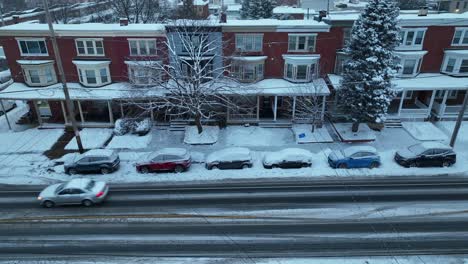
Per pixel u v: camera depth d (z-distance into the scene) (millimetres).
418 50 31047
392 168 23578
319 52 31016
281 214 18562
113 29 29375
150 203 20000
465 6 61750
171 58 29516
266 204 19594
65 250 16141
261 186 21719
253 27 29656
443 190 20766
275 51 30812
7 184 22656
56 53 22156
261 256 15438
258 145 27609
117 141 28266
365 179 22312
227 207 19391
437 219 17844
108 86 30969
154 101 29906
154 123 31328
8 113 35156
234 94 29234
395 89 28141
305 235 16781
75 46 30109
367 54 26453
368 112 27391
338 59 31375
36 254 15906
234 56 29156
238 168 23922
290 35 30141
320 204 19422
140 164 23406
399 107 30703
